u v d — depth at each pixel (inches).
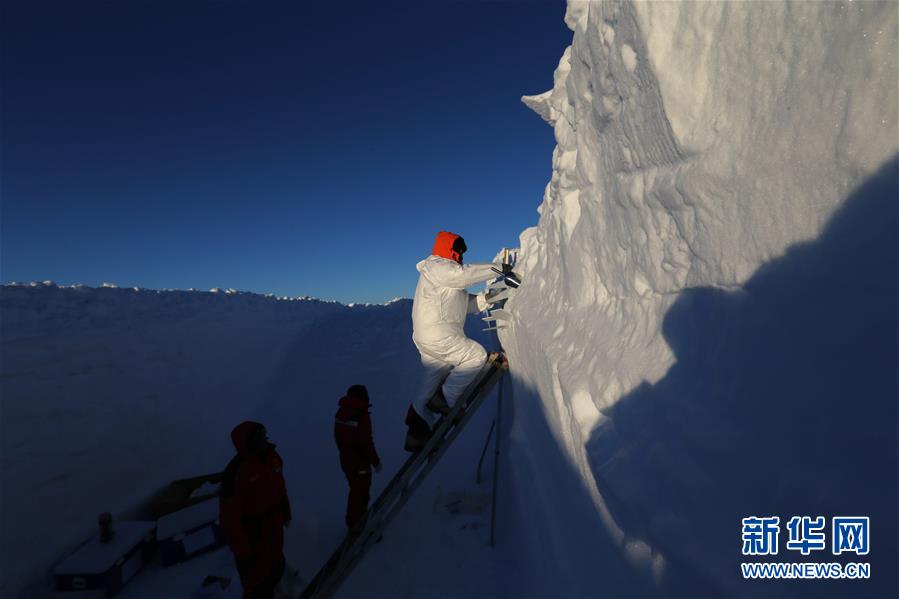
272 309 404.8
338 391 275.6
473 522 144.6
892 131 28.4
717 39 46.7
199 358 243.8
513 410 160.4
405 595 114.8
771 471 34.4
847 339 30.7
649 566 44.7
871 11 29.5
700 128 50.8
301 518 153.1
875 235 29.0
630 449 53.7
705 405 45.5
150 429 178.2
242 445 104.4
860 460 28.3
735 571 32.8
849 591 26.7
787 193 37.3
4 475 124.3
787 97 37.6
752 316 41.4
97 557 116.9
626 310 78.4
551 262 155.6
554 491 92.7
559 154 139.5
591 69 86.5
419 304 130.4
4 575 110.2
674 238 59.4
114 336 207.8
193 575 124.6
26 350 163.3
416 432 131.5
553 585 77.0
